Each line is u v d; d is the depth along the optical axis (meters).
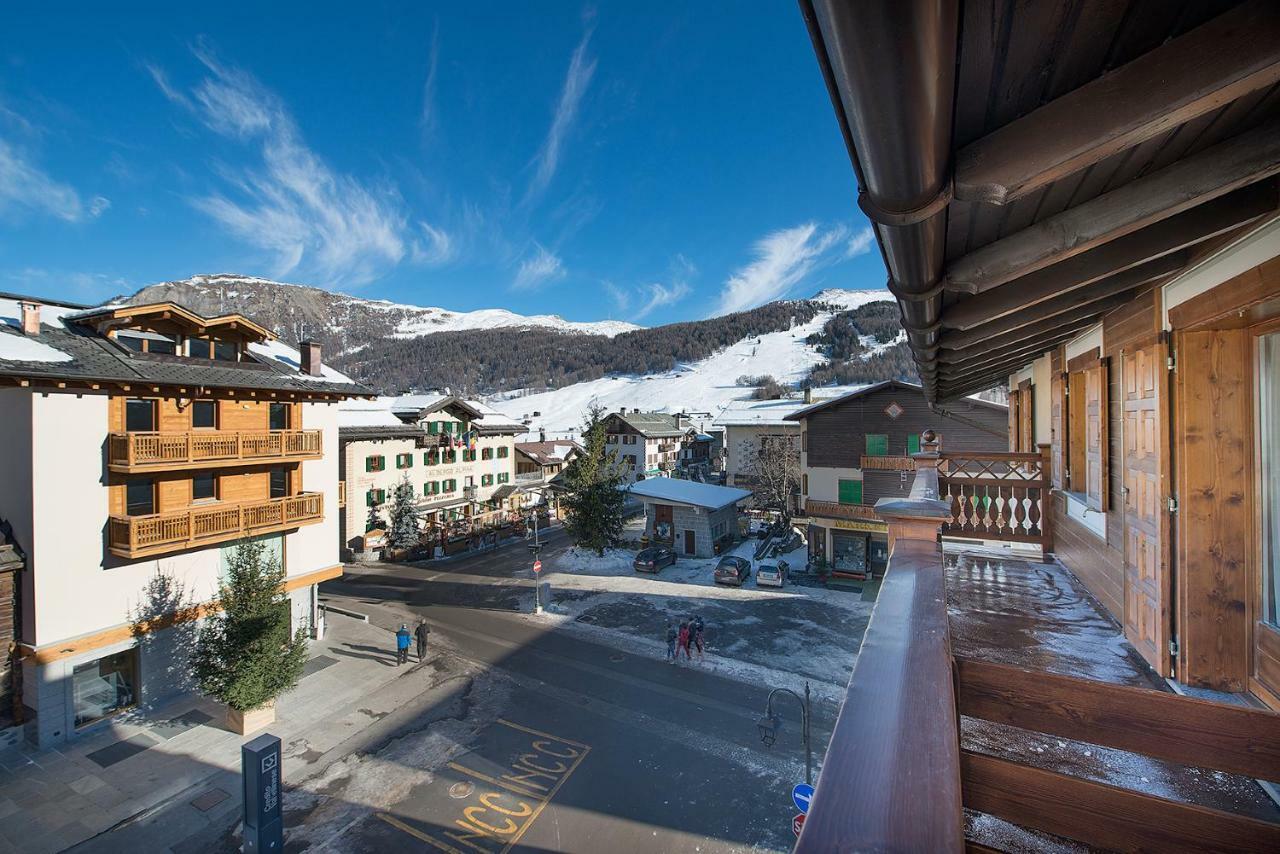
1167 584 3.90
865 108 1.16
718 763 11.90
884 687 1.47
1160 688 3.86
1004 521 8.27
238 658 12.75
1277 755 1.75
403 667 16.70
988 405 23.83
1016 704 2.02
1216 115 1.79
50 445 12.19
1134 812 1.67
